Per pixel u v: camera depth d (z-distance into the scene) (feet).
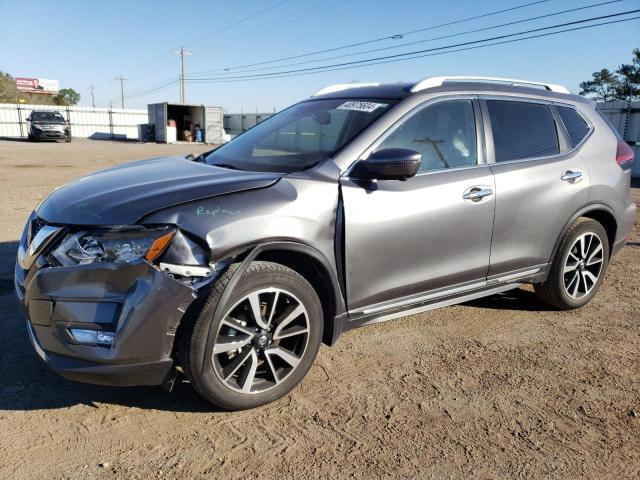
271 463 8.46
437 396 10.53
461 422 9.71
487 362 12.00
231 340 9.25
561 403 10.43
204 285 8.87
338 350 12.34
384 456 8.71
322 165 10.48
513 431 9.50
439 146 11.75
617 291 16.93
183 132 130.00
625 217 15.26
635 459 8.84
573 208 13.78
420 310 11.80
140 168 11.58
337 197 10.20
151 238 8.57
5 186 36.94
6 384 10.41
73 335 8.73
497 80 13.43
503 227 12.48
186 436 9.05
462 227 11.71
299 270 10.46
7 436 8.86
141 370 8.71
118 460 8.40
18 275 9.89
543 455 8.87
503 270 12.90
